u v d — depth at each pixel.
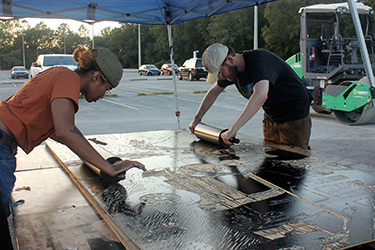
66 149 2.79
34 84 1.50
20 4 4.15
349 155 5.00
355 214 1.47
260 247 1.20
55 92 1.44
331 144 5.76
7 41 89.44
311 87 8.53
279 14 30.97
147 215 1.48
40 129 1.52
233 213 1.49
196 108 10.56
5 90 16.95
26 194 1.86
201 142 3.05
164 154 2.59
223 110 10.03
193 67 24.69
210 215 1.47
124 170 1.73
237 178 1.99
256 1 4.02
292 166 2.23
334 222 1.39
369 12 8.22
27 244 1.32
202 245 1.22
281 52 33.12
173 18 4.87
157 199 1.66
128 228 1.36
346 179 1.95
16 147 1.56
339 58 8.16
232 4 4.31
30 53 88.50
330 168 2.18
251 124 7.69
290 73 2.83
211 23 41.44
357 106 7.29
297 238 1.26
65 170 2.30
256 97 2.38
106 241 1.34
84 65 1.54
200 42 50.06
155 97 13.80
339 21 8.18
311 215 1.46
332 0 29.12
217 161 2.38
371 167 2.22
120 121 8.16
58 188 1.96
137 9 4.67
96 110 10.16
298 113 2.96
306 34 8.53
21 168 2.38
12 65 83.56
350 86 7.42
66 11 4.43
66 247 1.29
